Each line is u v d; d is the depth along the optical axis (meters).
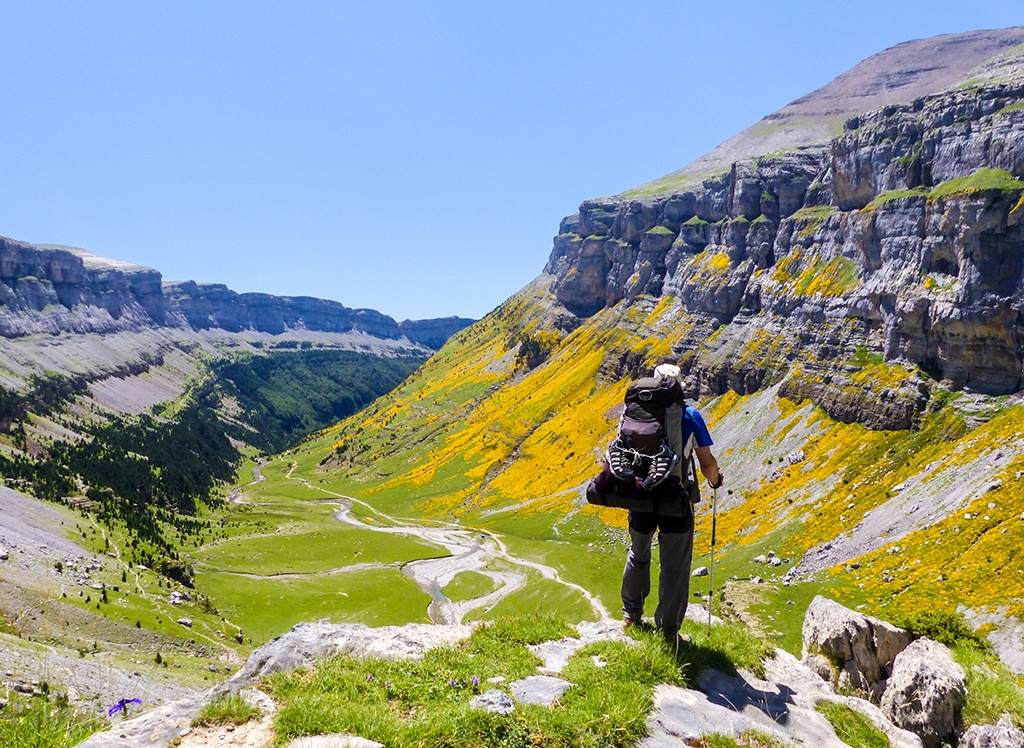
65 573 102.38
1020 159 98.00
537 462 191.50
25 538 114.12
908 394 105.75
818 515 96.69
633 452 11.10
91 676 58.84
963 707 15.81
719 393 153.00
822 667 19.08
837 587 74.50
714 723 10.39
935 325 104.38
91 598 93.38
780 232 158.00
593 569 113.94
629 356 199.75
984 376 98.94
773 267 156.88
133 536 149.88
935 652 17.84
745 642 13.84
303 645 12.33
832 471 107.00
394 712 10.23
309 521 191.88
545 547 134.88
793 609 71.56
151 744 8.88
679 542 11.66
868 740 11.91
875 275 121.75
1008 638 54.22
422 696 10.66
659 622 12.30
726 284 168.12
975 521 73.50
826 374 123.75
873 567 76.12
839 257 135.38
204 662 84.31
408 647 12.67
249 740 9.05
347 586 121.44
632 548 12.45
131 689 59.59
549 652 12.45
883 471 98.75
